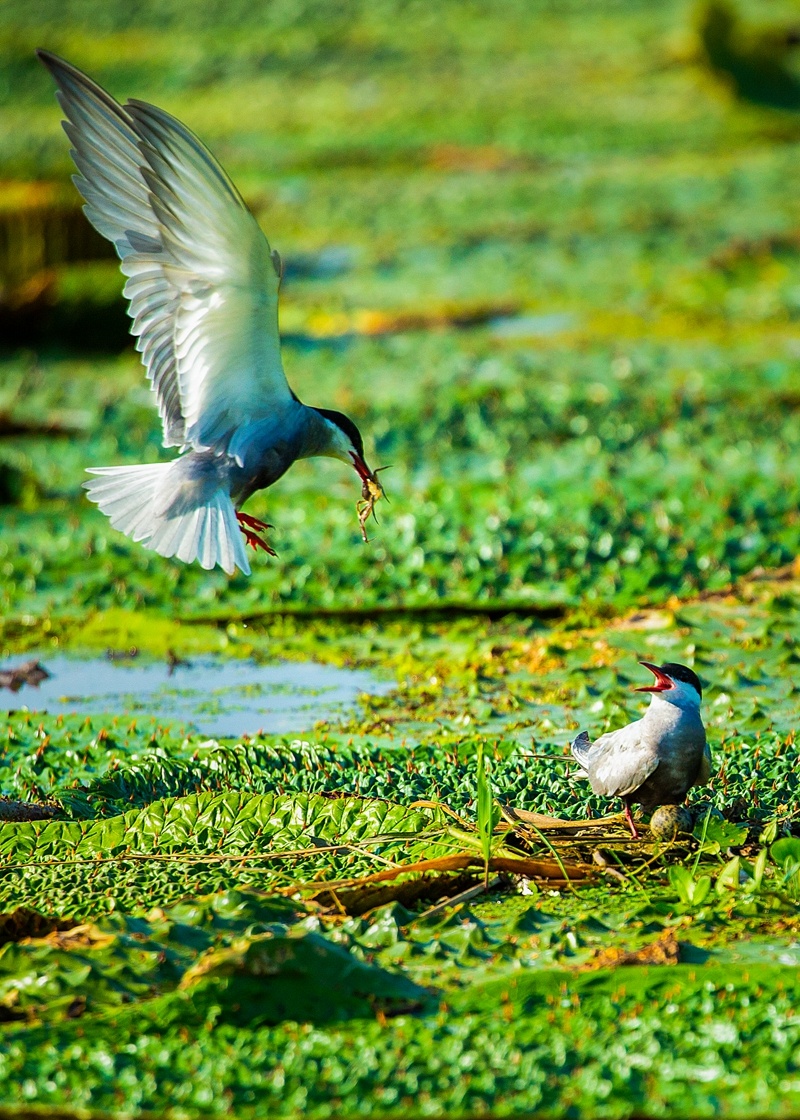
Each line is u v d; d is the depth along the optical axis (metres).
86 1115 6.09
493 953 7.54
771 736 10.59
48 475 19.95
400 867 8.28
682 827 8.67
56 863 8.73
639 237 36.72
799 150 49.19
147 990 7.08
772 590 14.09
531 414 21.59
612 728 10.92
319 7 74.69
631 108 55.97
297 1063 6.41
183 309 8.34
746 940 7.59
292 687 12.58
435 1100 6.17
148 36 70.38
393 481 19.16
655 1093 6.21
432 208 42.16
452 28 71.56
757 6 67.62
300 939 7.10
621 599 14.25
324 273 35.28
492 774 9.97
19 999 6.96
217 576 15.72
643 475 18.52
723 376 23.55
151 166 7.78
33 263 31.31
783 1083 6.25
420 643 13.55
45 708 12.27
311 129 54.72
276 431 8.70
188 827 9.22
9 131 52.38
